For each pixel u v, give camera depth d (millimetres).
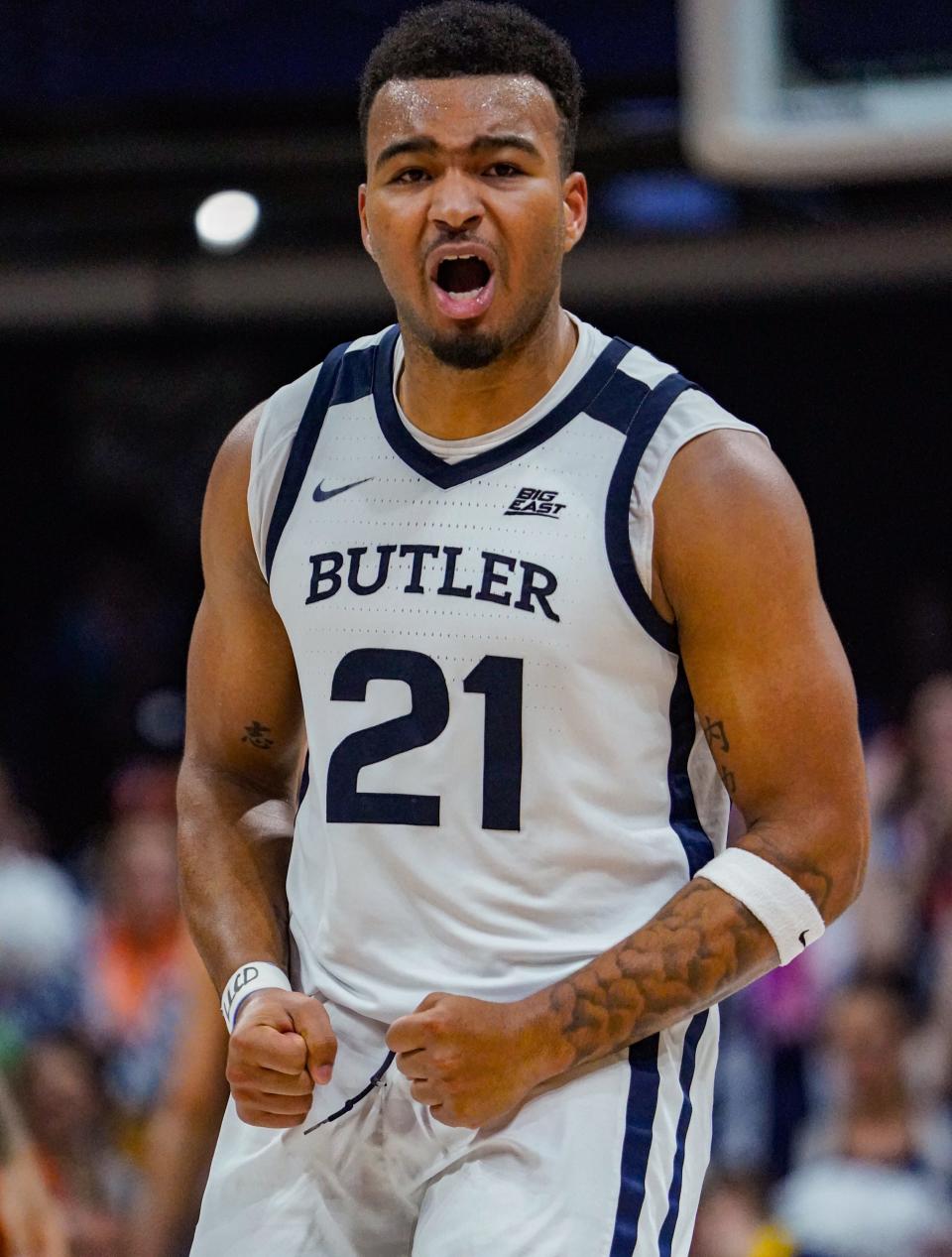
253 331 19125
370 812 4469
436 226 4375
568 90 4578
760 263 16094
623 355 4617
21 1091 9203
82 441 20094
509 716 4387
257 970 4566
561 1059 4246
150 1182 8188
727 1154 12078
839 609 19469
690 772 4578
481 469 4531
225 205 12211
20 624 20406
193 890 4809
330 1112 4516
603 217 16203
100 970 12594
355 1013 4516
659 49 10711
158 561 20125
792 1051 12188
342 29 11172
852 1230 10266
